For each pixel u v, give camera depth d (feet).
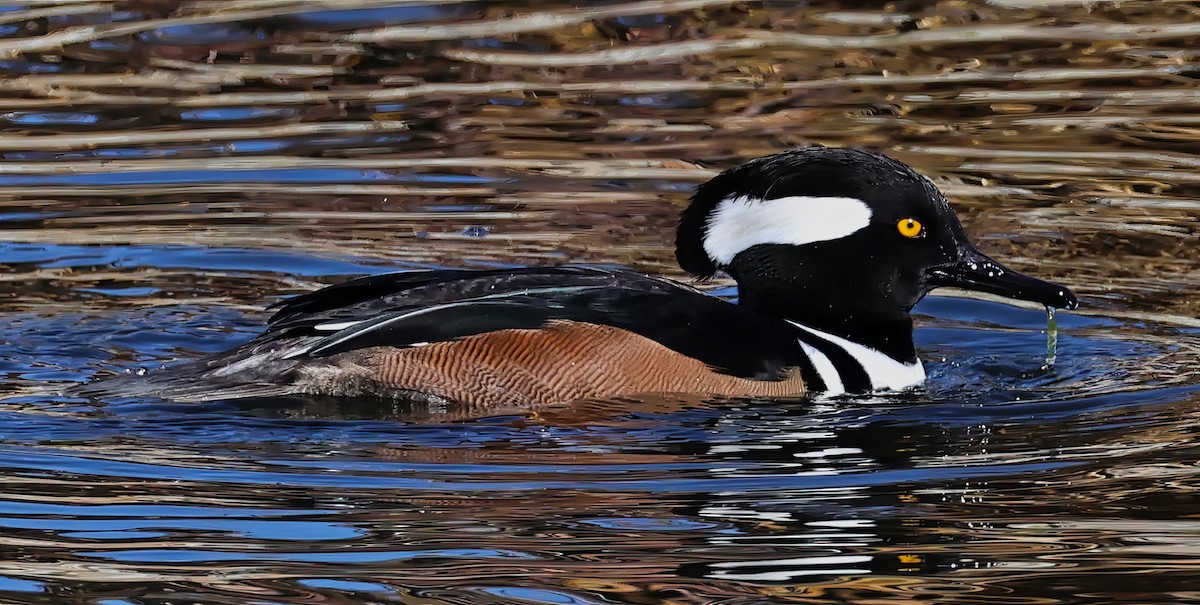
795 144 56.70
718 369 35.68
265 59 65.05
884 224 37.76
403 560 26.68
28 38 66.74
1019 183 53.62
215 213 51.65
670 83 62.64
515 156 56.44
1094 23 68.23
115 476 30.53
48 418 33.68
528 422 34.45
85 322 42.19
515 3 70.28
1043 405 36.14
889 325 38.34
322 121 59.47
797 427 34.37
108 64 64.44
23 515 28.45
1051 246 48.93
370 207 52.31
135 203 52.31
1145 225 50.47
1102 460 31.65
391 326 35.47
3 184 53.42
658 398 35.17
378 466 31.37
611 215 51.52
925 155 55.83
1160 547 26.94
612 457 32.17
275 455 31.91
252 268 47.24
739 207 38.17
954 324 43.88
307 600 25.17
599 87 62.64
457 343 35.19
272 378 35.04
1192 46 65.10
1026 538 27.55
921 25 68.23
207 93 61.93
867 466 31.60
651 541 27.58
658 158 56.18
